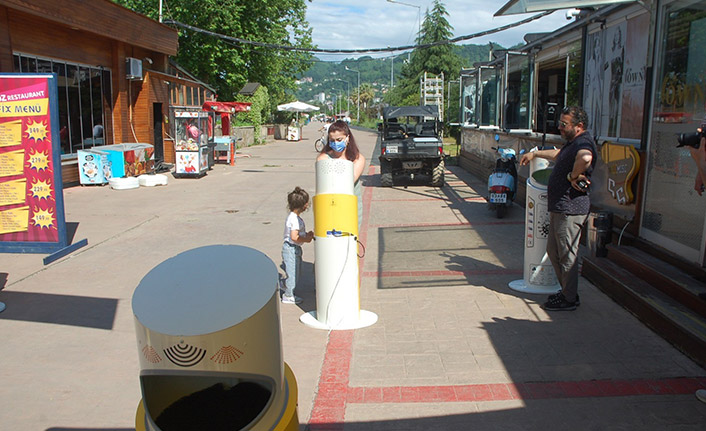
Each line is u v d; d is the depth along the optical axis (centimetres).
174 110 1731
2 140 720
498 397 364
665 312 445
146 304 191
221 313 186
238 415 199
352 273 485
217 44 2889
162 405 197
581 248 735
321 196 475
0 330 484
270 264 213
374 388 381
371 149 3011
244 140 3117
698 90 498
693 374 387
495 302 544
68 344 456
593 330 467
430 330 479
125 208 1091
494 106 1511
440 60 5219
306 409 356
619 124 751
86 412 353
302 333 479
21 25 1181
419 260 711
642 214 593
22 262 699
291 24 3547
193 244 798
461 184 1466
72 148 1408
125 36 1534
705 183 426
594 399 358
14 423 340
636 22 698
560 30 920
